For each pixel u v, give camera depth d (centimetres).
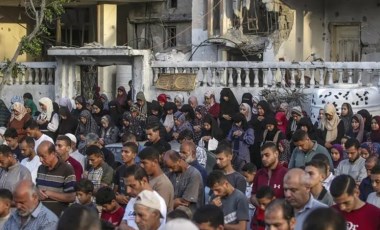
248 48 3672
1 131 2312
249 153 2344
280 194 1505
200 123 2567
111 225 1136
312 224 830
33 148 1755
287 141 2159
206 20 3781
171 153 1520
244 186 1538
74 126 2612
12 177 1608
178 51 3828
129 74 3703
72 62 3422
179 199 1512
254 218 1473
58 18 3706
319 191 1319
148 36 4159
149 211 1127
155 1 4106
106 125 2588
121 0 3941
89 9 4241
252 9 3697
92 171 1684
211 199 1441
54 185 1568
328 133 2317
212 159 2016
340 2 3994
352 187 1177
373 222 1180
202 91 3250
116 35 4066
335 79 3086
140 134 2677
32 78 3488
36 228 1246
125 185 1440
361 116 2319
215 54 3753
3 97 3500
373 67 3022
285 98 3008
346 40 4019
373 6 3953
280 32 3672
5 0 3988
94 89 3347
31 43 3278
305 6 3888
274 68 3148
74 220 868
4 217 1322
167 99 3075
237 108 2892
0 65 3431
